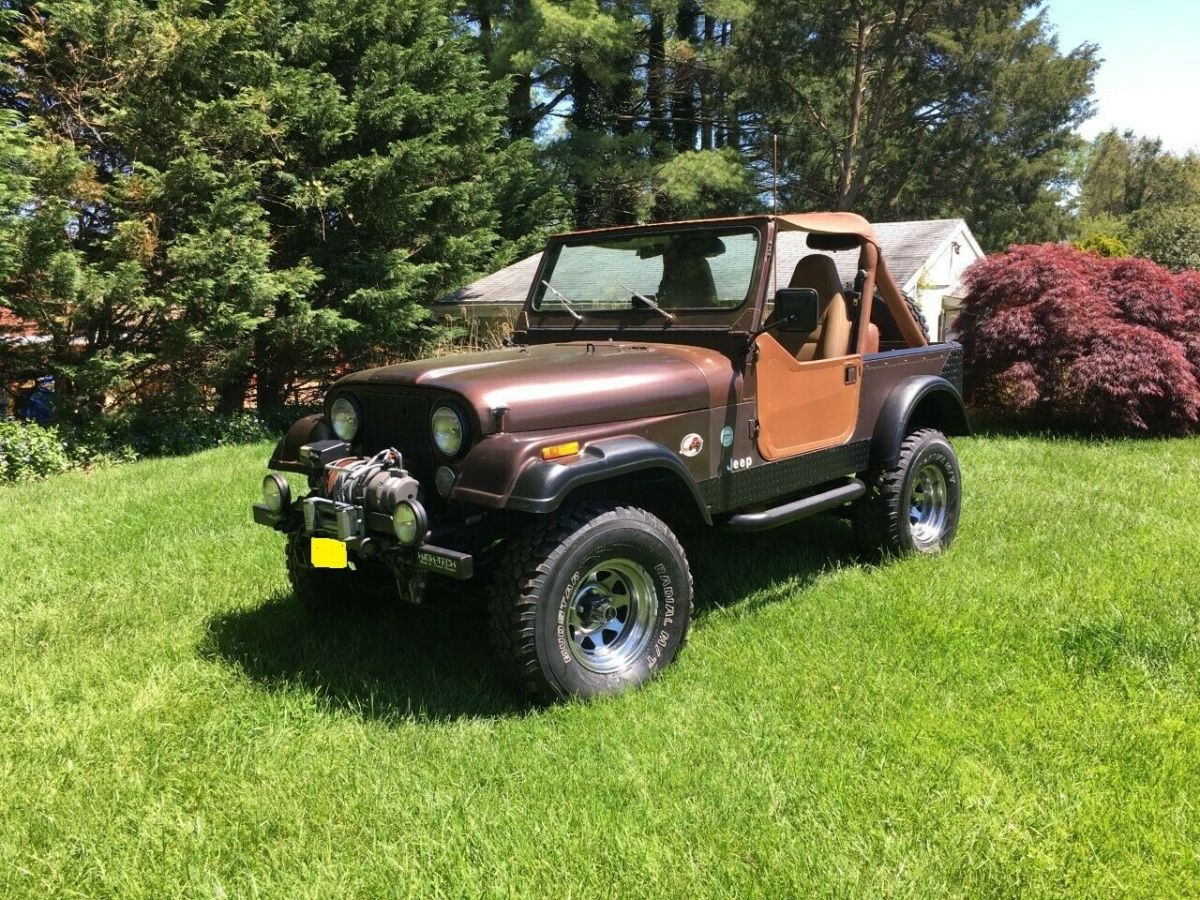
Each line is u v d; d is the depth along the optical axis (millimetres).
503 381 3207
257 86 10680
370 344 12102
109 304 9266
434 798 2627
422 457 3363
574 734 2973
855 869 2273
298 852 2408
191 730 3070
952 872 2270
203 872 2334
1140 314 10086
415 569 3150
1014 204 26578
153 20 9648
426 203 12062
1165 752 2783
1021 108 25734
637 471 3432
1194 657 3434
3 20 9203
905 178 26203
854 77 24234
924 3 22312
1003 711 3072
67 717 3152
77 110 9586
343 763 2840
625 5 20797
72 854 2432
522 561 3092
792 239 4664
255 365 11977
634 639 3418
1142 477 6918
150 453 10055
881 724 3002
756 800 2584
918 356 5020
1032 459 7777
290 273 10711
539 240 17578
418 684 3410
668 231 4160
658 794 2627
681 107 25641
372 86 12031
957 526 5164
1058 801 2553
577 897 2199
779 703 3188
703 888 2219
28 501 6742
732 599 4344
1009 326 10094
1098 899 2176
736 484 3887
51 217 8484
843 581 4461
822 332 4605
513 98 22719
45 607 4246
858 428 4566
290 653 3727
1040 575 4473
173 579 4617
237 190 9695
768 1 22531
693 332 3969
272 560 4883
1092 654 3506
